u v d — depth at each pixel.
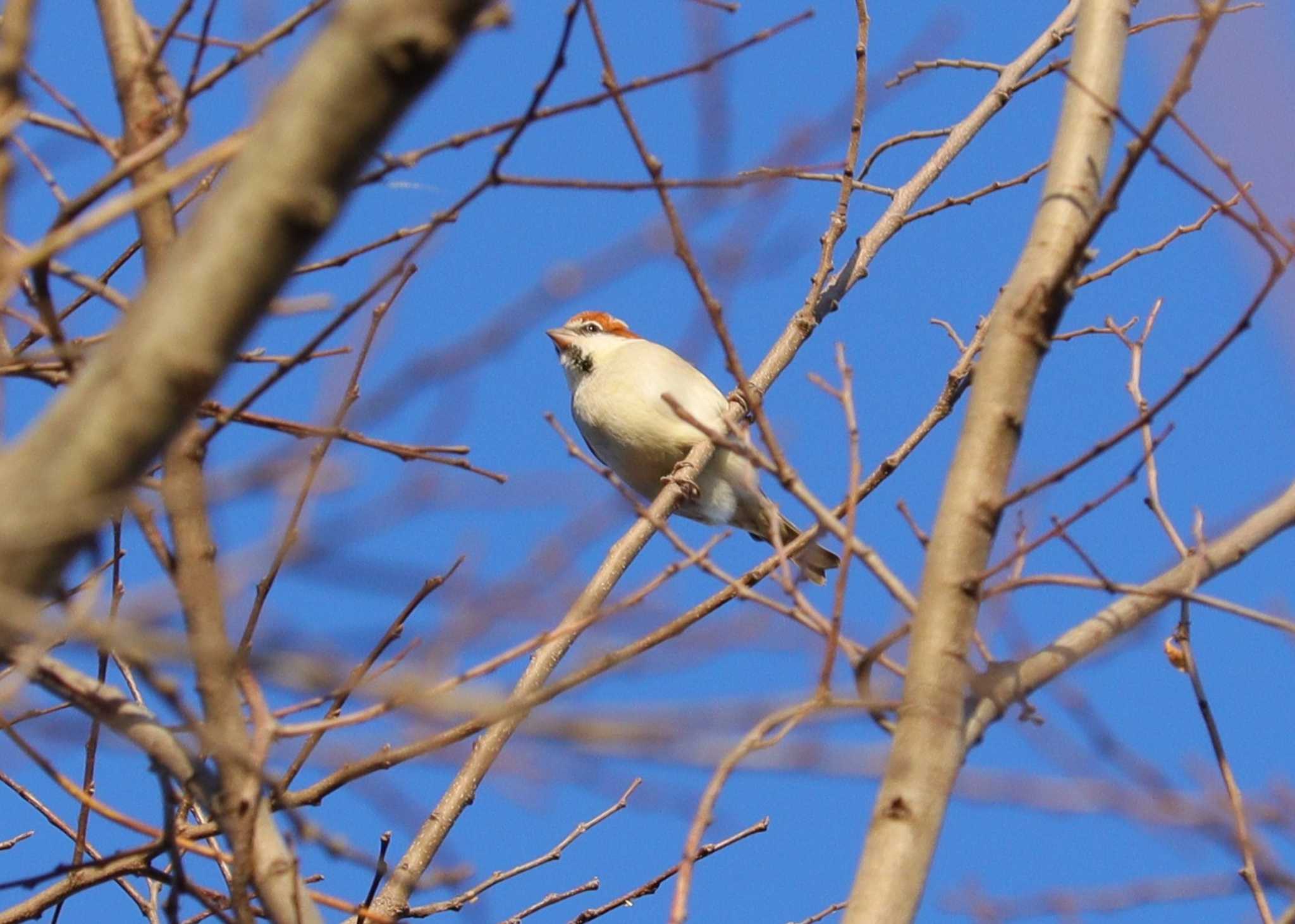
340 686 4.96
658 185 6.62
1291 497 7.54
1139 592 6.73
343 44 4.43
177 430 4.74
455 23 4.39
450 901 9.33
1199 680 7.77
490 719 6.38
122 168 6.14
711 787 6.20
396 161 6.62
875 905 6.28
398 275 7.05
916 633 6.73
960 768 6.57
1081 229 7.25
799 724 6.16
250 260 4.60
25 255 5.18
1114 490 6.86
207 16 6.64
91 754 8.68
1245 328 6.53
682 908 5.98
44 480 4.67
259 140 4.57
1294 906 6.59
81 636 4.72
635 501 7.07
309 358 6.71
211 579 6.31
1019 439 7.02
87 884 8.38
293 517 5.71
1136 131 6.69
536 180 6.58
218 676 6.42
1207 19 6.21
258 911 7.98
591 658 6.01
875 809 6.54
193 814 9.54
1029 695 6.91
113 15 7.14
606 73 6.77
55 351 6.48
